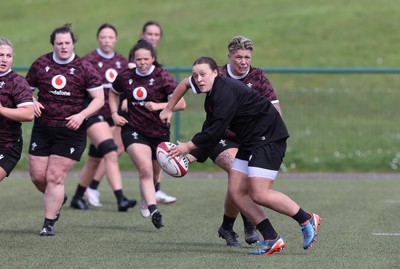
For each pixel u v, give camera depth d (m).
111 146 34.66
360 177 51.03
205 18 113.62
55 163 27.53
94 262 22.67
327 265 22.19
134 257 23.47
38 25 115.50
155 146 30.55
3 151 25.70
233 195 23.83
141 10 120.00
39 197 39.53
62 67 27.53
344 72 50.62
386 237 27.53
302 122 57.47
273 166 23.14
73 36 27.73
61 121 27.33
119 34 106.69
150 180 29.39
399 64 92.50
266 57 96.81
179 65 94.94
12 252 24.38
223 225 25.98
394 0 116.00
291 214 23.38
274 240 23.72
